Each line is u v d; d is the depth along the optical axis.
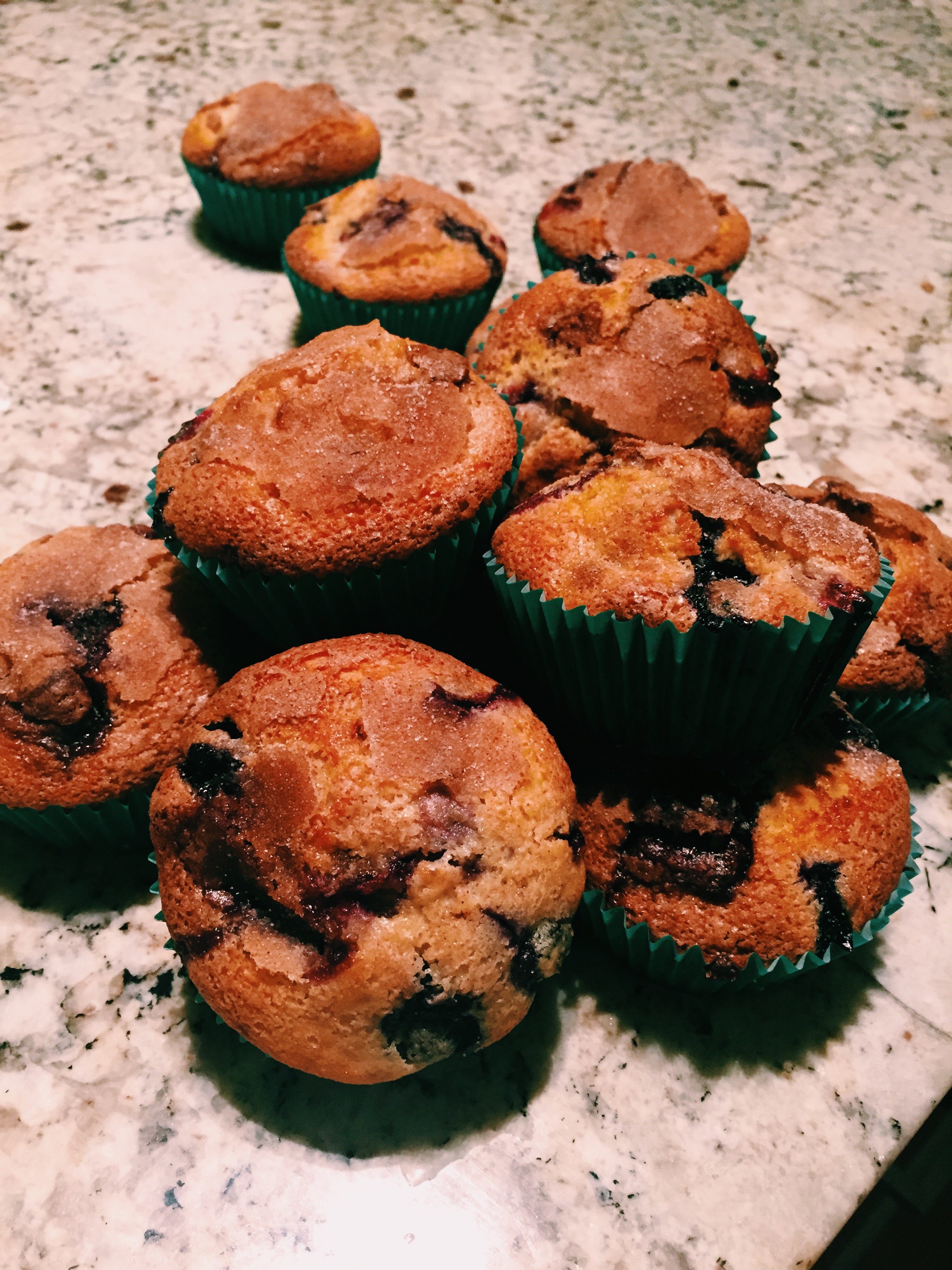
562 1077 0.19
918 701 0.23
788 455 0.31
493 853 0.17
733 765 0.20
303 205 0.35
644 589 0.18
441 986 0.17
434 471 0.20
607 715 0.20
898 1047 0.20
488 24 0.51
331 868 0.17
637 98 0.46
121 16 0.50
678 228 0.30
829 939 0.19
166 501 0.21
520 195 0.40
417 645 0.19
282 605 0.21
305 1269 0.17
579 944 0.21
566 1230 0.18
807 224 0.40
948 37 0.52
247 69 0.47
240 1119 0.19
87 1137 0.18
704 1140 0.19
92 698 0.21
